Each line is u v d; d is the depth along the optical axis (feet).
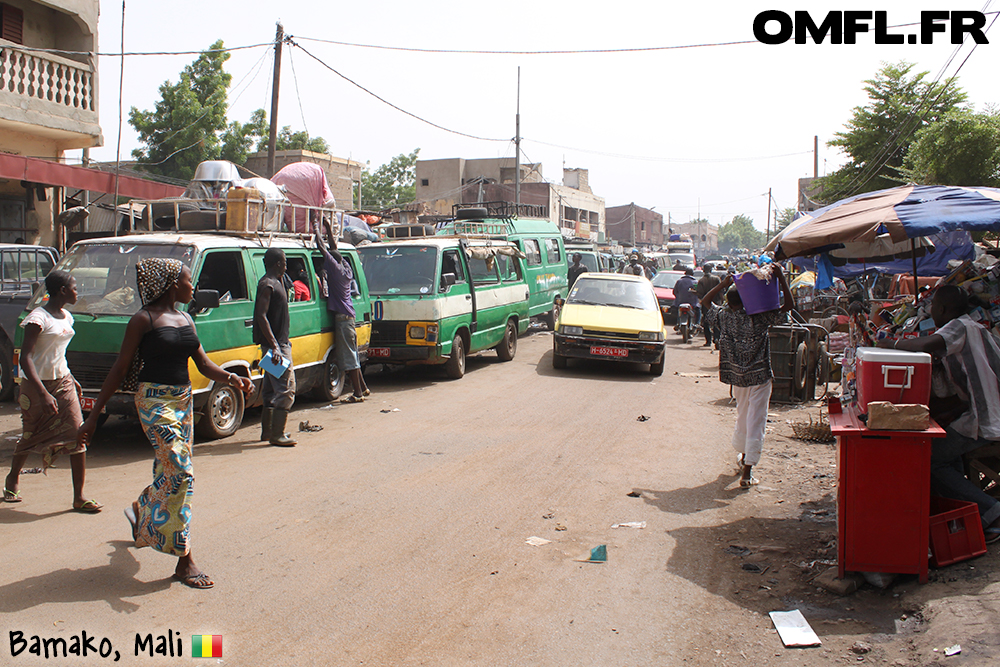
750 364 21.77
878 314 25.84
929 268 26.25
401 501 19.81
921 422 14.46
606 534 18.06
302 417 30.55
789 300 22.31
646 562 16.43
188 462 14.40
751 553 17.07
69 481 20.99
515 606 14.08
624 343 42.47
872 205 17.93
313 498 19.80
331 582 14.78
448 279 38.47
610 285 48.08
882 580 14.90
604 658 12.36
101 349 23.36
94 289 24.75
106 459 23.48
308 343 31.27
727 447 27.30
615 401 35.22
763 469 24.40
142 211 41.32
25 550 15.75
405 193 186.60
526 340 61.41
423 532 17.66
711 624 13.67
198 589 14.23
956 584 14.21
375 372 43.75
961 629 12.32
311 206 35.63
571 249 81.46
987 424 16.11
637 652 12.60
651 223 310.24
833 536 17.89
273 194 33.88
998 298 18.39
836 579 15.07
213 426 25.68
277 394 25.35
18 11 56.70
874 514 14.80
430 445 25.91
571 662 12.19
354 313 33.81
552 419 30.78
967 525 15.28
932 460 16.78
